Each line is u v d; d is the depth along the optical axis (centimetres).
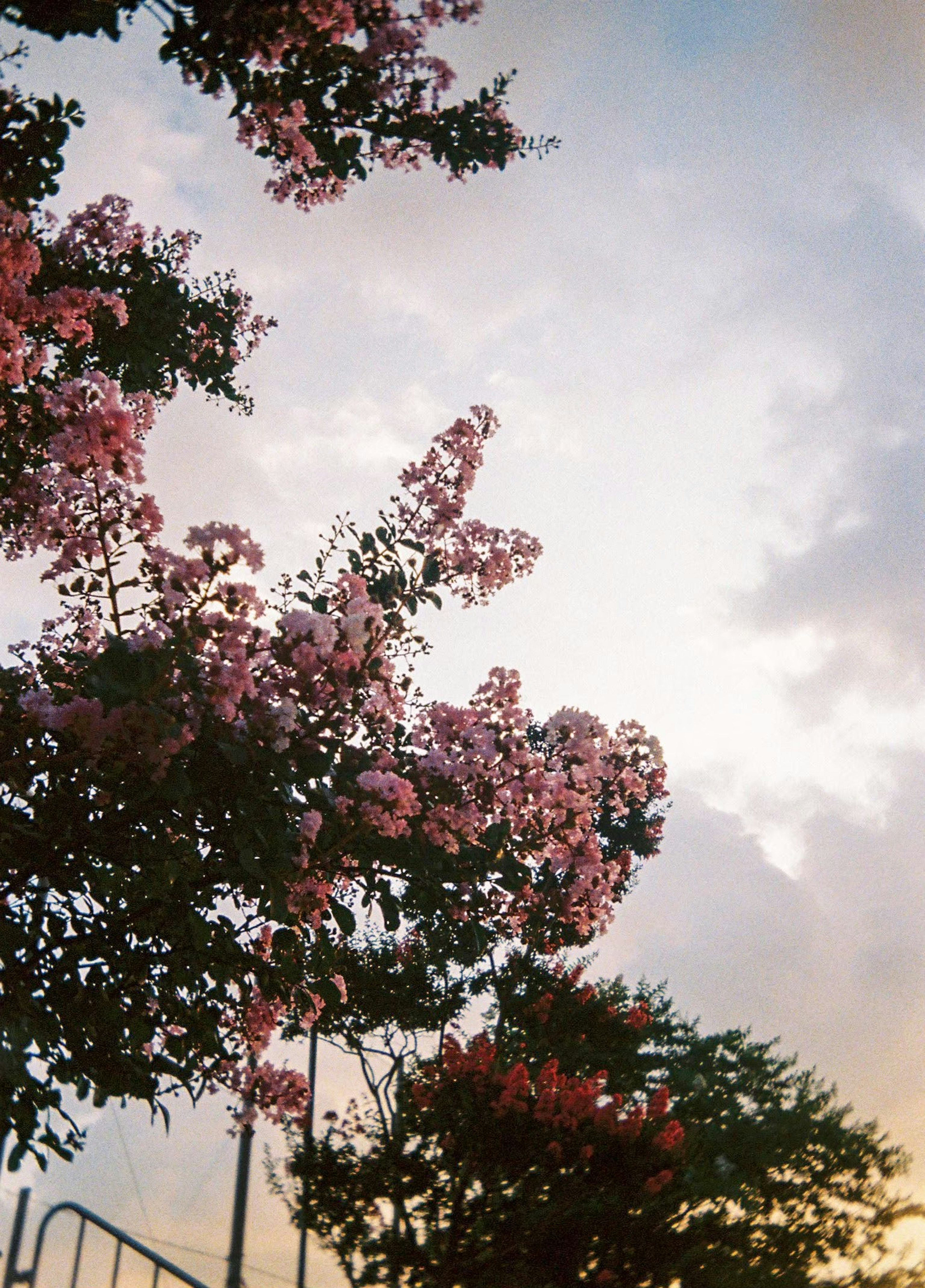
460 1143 1156
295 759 572
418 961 1403
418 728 683
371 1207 1180
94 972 630
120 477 598
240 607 550
